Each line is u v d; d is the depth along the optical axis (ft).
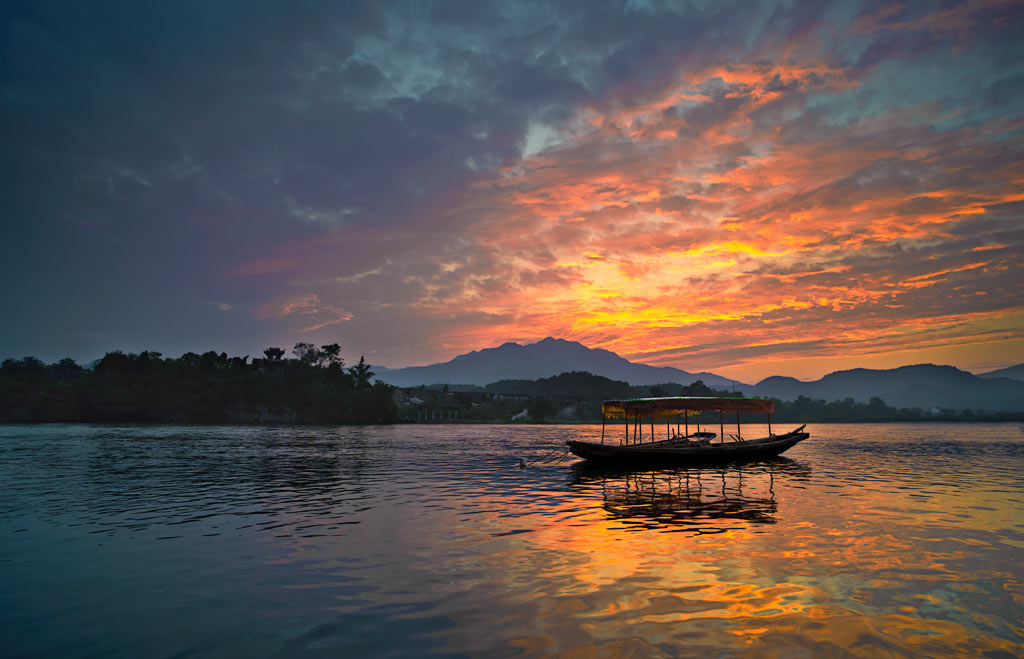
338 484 84.12
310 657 24.85
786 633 27.20
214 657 25.02
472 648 25.46
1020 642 26.53
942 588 34.09
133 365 449.48
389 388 515.50
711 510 60.90
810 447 190.60
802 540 46.29
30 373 453.17
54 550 43.93
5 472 99.71
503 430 375.45
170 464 115.24
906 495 72.79
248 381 444.96
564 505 64.54
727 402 119.96
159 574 37.45
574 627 27.81
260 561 40.29
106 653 25.59
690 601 31.53
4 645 26.53
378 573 37.04
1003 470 107.65
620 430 385.29
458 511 60.39
